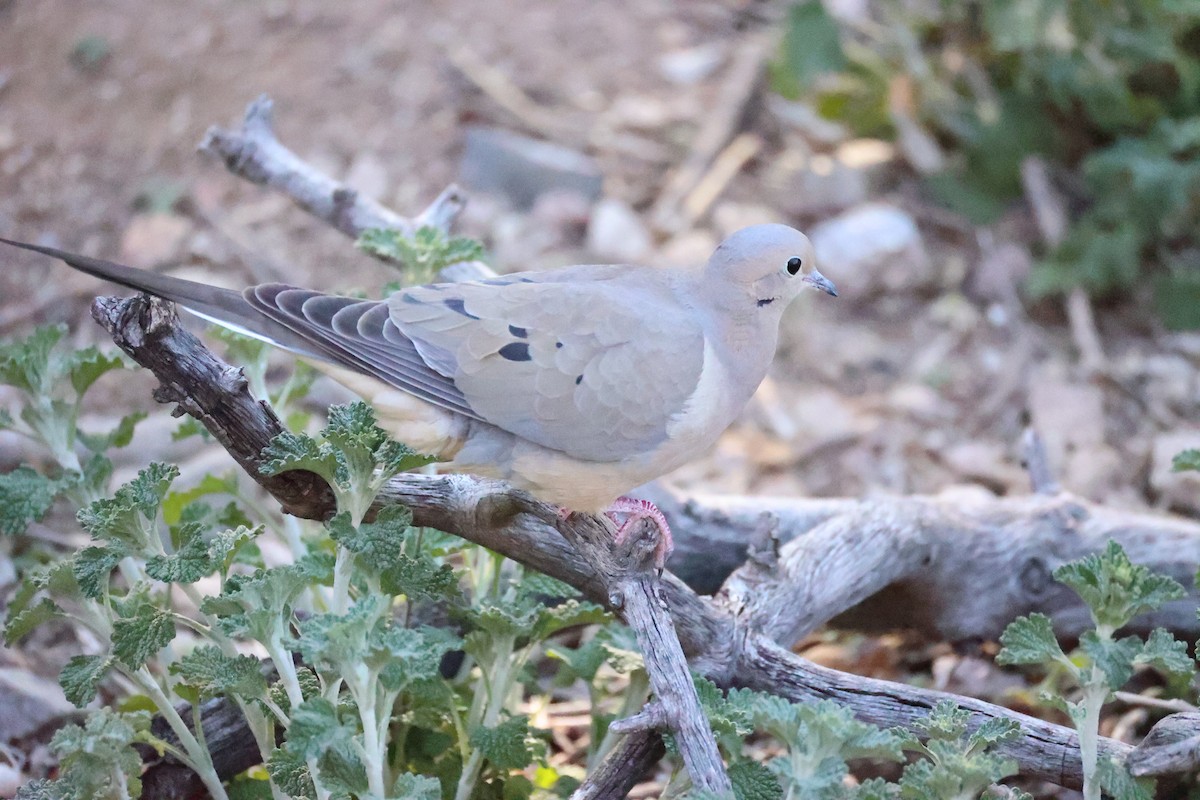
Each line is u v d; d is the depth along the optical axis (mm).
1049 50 15664
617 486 8289
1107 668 6980
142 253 14781
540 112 16969
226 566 7562
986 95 16688
